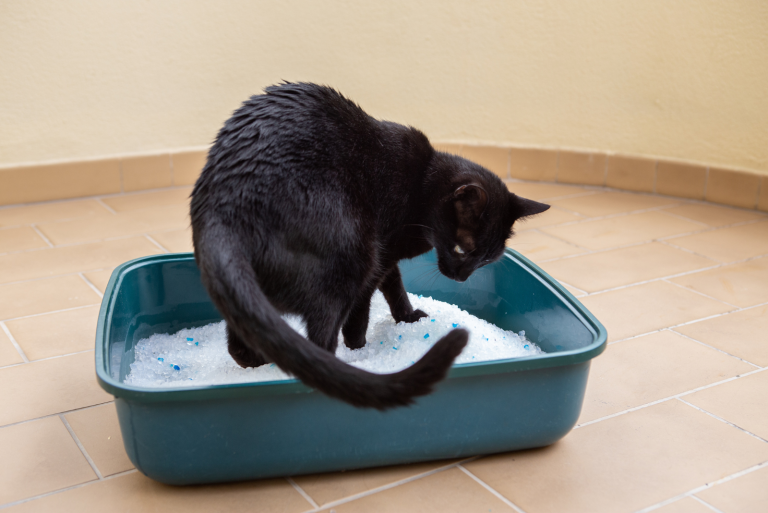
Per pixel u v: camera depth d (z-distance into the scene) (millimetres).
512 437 1443
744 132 3258
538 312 1900
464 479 1407
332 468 1402
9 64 3064
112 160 3398
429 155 1774
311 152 1457
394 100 3707
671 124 3449
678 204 3410
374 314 2152
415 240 1788
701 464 1458
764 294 2367
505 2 3498
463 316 2045
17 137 3182
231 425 1296
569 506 1325
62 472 1421
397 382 1093
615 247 2822
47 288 2350
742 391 1756
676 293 2375
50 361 1878
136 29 3266
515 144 3766
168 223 3045
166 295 2039
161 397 1223
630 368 1874
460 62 3641
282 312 1521
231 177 1402
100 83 3281
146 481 1397
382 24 3557
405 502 1333
